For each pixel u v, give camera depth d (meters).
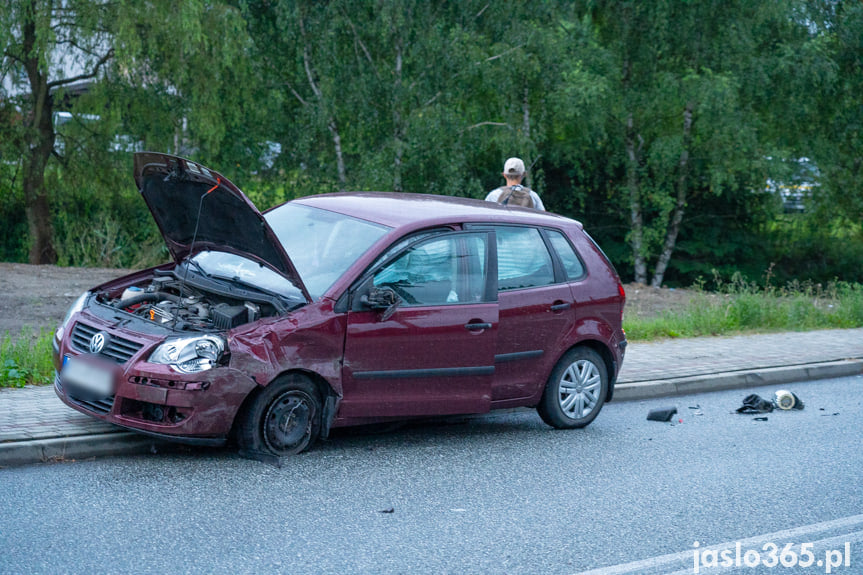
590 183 34.19
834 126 33.47
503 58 28.02
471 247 7.54
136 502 5.66
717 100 28.05
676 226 32.69
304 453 7.00
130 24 24.80
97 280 18.84
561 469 7.09
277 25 28.61
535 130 29.69
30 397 7.80
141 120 27.08
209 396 6.21
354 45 28.70
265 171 30.83
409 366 7.08
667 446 8.01
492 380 7.59
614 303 8.43
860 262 34.66
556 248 8.16
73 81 27.03
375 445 7.48
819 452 8.03
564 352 8.13
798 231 35.28
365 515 5.72
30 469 6.20
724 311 16.12
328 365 6.71
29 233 28.11
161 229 7.52
